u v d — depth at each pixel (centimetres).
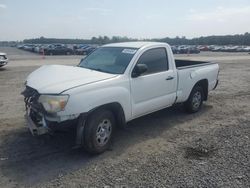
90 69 554
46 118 452
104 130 489
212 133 594
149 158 473
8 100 870
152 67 587
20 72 1608
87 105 450
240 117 719
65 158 470
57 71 530
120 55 570
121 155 485
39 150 498
